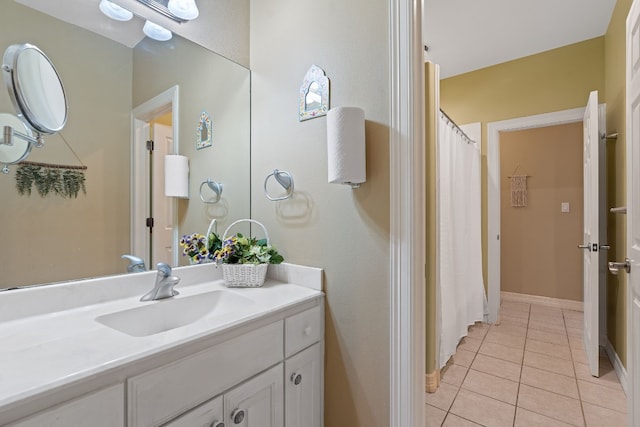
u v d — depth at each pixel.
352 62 1.21
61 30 1.04
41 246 0.99
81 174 1.08
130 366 0.69
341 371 1.24
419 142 1.09
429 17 2.33
